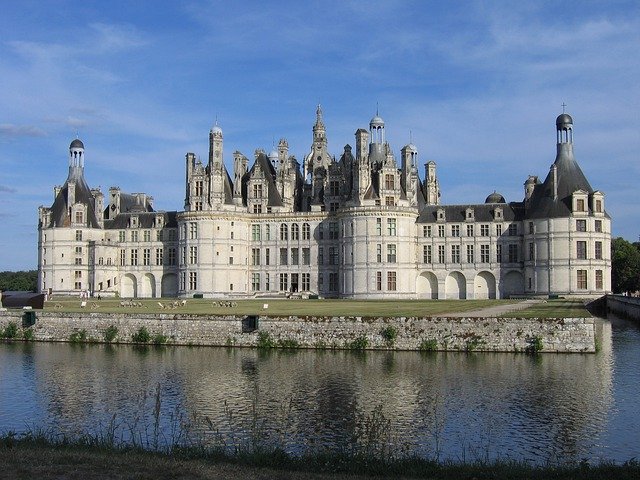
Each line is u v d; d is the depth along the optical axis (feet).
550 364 206.39
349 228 468.34
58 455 97.86
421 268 485.56
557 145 465.06
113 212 581.53
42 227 555.28
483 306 328.08
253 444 113.19
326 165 521.24
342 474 93.66
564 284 442.91
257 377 191.01
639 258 570.87
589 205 449.06
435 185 556.51
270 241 510.17
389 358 220.64
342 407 156.04
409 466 99.76
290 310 294.66
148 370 204.03
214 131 506.48
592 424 141.59
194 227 497.87
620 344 252.01
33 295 329.31
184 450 106.22
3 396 170.91
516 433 135.74
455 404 158.30
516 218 474.90
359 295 461.37
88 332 271.28
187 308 316.19
